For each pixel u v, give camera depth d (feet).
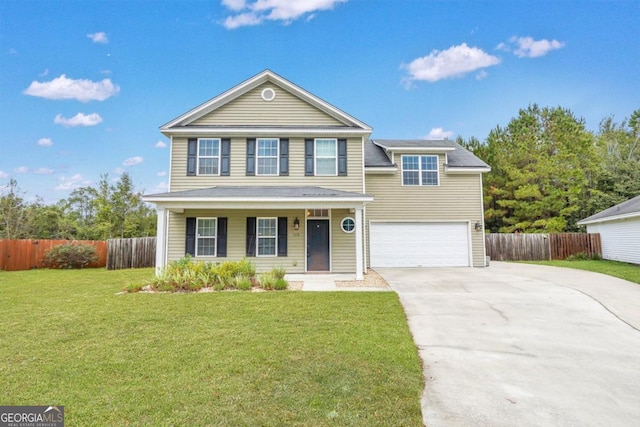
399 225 49.01
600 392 11.80
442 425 9.59
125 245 52.60
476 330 18.47
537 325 19.38
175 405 10.34
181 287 29.17
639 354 15.35
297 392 11.17
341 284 32.32
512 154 77.71
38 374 12.56
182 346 15.40
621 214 47.26
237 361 13.67
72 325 18.78
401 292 27.96
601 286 30.09
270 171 42.63
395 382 11.96
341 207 35.81
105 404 10.44
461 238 48.98
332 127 43.21
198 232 41.37
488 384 12.26
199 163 42.39
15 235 75.46
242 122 43.68
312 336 16.71
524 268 44.91
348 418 9.71
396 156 49.65
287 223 41.78
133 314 21.01
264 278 30.09
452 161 51.29
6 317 20.51
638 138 92.17
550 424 9.79
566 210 69.51
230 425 9.32
